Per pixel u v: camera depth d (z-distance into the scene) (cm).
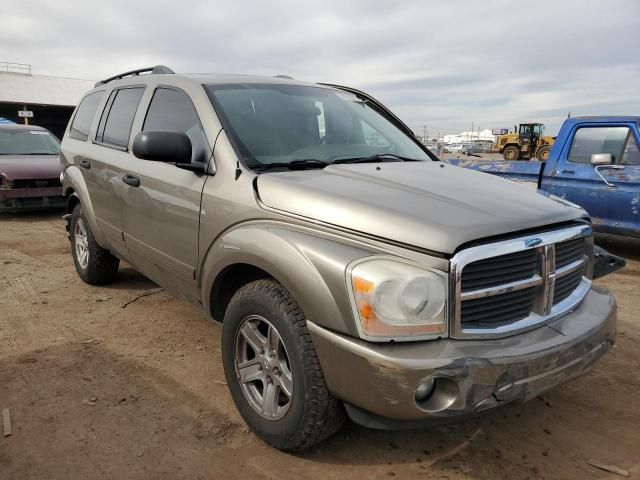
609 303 288
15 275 574
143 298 500
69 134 545
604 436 294
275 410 267
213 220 300
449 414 217
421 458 271
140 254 392
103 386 336
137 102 415
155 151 300
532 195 293
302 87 395
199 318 454
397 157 364
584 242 289
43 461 263
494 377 220
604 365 379
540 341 237
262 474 257
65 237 786
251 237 266
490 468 265
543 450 280
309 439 253
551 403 327
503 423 304
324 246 237
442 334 222
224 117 323
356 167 310
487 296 229
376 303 215
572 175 746
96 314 459
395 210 239
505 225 237
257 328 278
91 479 252
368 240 234
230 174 299
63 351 385
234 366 289
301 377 242
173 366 366
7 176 904
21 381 340
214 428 293
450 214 239
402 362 210
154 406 314
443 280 219
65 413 305
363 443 282
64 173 530
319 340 232
